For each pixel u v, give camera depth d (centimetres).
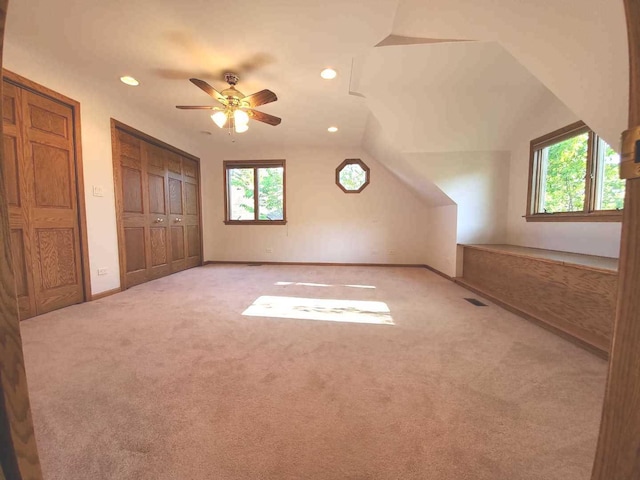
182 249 486
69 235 279
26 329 220
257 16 192
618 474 44
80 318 246
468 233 391
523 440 112
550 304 234
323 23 198
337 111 359
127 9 187
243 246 571
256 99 260
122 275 342
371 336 212
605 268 184
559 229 294
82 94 287
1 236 42
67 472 97
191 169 507
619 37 135
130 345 194
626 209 42
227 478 96
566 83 176
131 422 121
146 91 307
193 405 132
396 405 133
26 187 240
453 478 96
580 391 143
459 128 349
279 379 154
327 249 558
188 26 203
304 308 279
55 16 193
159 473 97
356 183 548
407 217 540
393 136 361
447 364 170
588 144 261
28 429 47
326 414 127
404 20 199
